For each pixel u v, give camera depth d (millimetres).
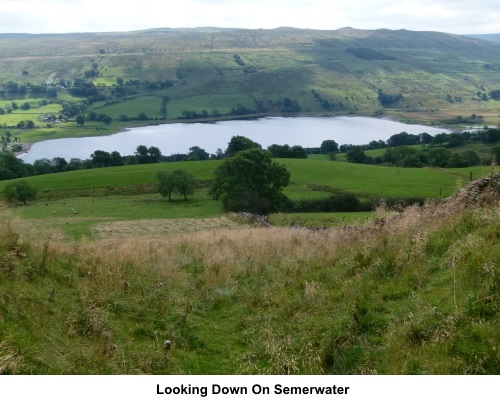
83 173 108000
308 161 110812
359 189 82562
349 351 6996
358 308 7938
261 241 17234
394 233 11070
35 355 6496
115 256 12602
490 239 8703
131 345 7742
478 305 6758
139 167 113125
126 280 10773
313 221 49375
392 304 8016
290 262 12352
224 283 11312
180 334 8398
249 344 8008
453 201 12539
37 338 6980
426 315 7004
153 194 94000
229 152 127312
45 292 8656
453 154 116375
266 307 9641
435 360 5973
